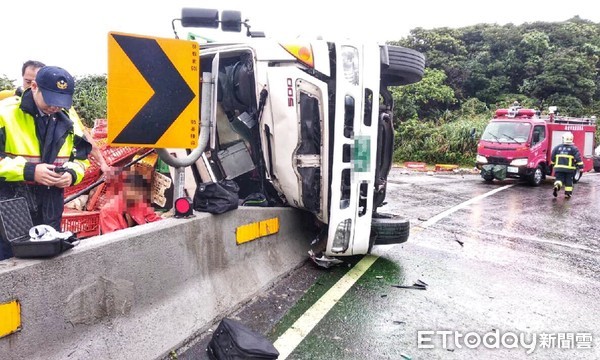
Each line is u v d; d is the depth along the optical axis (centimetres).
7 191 299
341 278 488
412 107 2770
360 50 474
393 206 1008
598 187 1525
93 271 265
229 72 513
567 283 505
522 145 1483
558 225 843
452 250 636
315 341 342
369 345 341
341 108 460
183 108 328
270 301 411
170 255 327
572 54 3241
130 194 450
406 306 421
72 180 306
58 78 287
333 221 474
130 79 304
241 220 419
